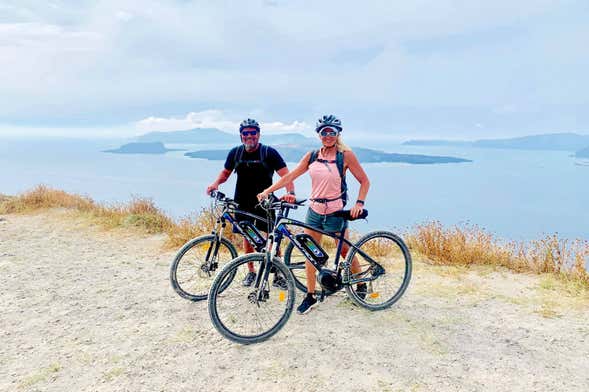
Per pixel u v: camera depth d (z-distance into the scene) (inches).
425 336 144.0
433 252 241.1
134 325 158.9
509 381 116.0
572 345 135.2
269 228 156.7
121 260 254.1
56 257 261.1
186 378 121.4
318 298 167.0
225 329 139.1
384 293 181.6
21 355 136.9
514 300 174.2
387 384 115.6
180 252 177.9
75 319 165.5
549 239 215.2
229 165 180.4
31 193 446.6
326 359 130.0
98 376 123.6
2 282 212.1
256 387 115.6
